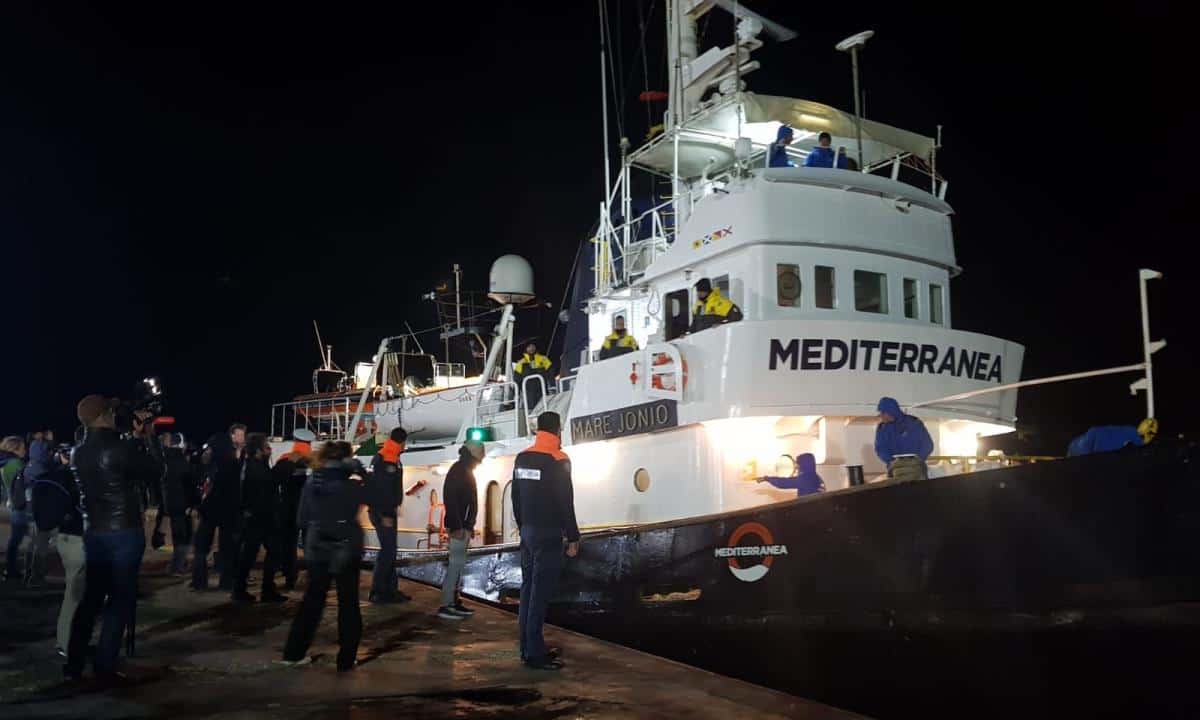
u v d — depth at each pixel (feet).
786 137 33.37
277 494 31.89
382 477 30.22
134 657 20.94
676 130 35.24
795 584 22.84
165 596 30.32
